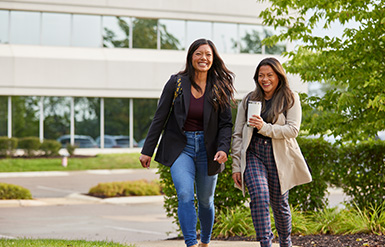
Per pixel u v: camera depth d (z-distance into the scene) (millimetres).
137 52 35375
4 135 32844
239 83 36562
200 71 5461
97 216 14555
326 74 9148
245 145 5480
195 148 5504
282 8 9461
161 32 35906
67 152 33219
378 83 8664
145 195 19578
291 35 9531
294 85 33938
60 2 33844
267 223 5277
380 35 8812
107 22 35000
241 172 5469
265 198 5285
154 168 31359
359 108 9133
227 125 5578
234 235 8172
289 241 5734
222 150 5422
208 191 5688
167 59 35688
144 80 35188
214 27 36781
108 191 19312
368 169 9156
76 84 33906
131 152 34938
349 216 8305
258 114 5336
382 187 9047
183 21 36281
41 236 10891
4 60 32594
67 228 12219
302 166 5500
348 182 9312
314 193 8930
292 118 5461
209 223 5898
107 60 34406
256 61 37062
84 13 34406
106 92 34469
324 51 9094
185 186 5309
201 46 5484
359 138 9258
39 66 33219
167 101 5543
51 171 28953
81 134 34188
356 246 6676
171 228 12328
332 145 9305
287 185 5465
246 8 37031
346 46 9297
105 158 31906
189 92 5477
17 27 33500
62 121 33875
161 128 5570
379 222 7684
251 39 37375
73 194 19641
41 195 19672
